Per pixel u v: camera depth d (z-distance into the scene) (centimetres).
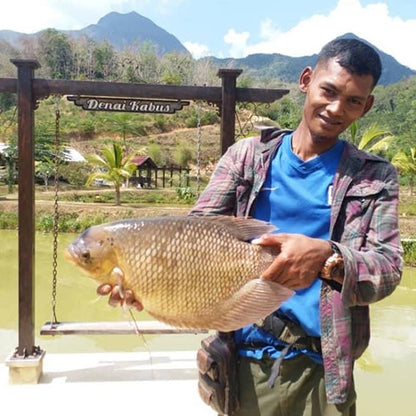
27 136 493
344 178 192
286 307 194
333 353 186
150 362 541
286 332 194
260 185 203
